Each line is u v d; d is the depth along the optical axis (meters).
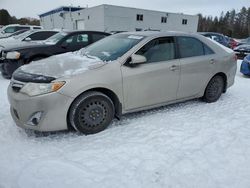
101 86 3.34
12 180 2.42
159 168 2.67
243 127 3.77
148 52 3.84
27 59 6.62
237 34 65.69
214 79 4.86
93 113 3.36
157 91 3.95
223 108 4.64
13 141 3.17
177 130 3.60
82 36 7.62
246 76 8.38
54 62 3.62
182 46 4.29
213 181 2.49
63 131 3.48
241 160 2.86
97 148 3.05
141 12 34.62
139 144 3.17
